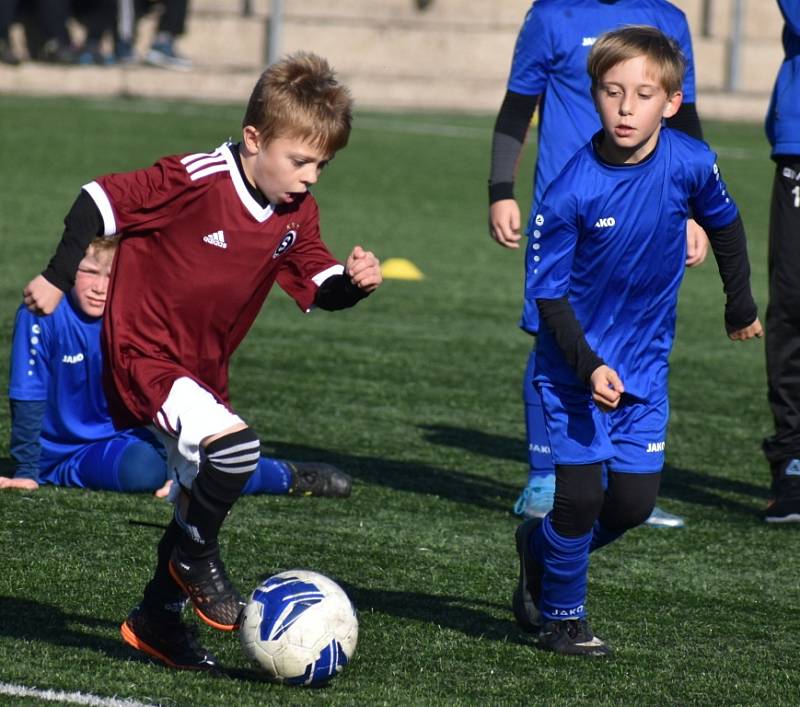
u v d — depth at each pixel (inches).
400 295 1423.5
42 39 2984.7
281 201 500.4
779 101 792.3
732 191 2187.5
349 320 1294.3
